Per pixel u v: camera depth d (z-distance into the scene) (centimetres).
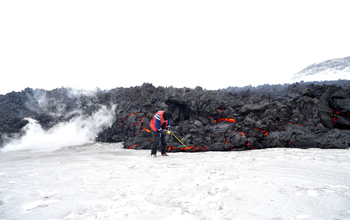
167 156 616
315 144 630
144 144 826
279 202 214
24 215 217
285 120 745
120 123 1087
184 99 879
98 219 201
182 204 225
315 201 215
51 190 298
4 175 389
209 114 831
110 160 561
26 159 627
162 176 350
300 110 761
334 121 690
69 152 806
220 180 302
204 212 202
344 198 222
